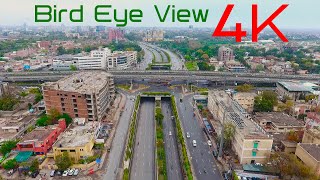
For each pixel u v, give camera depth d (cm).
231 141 18862
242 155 16638
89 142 17675
